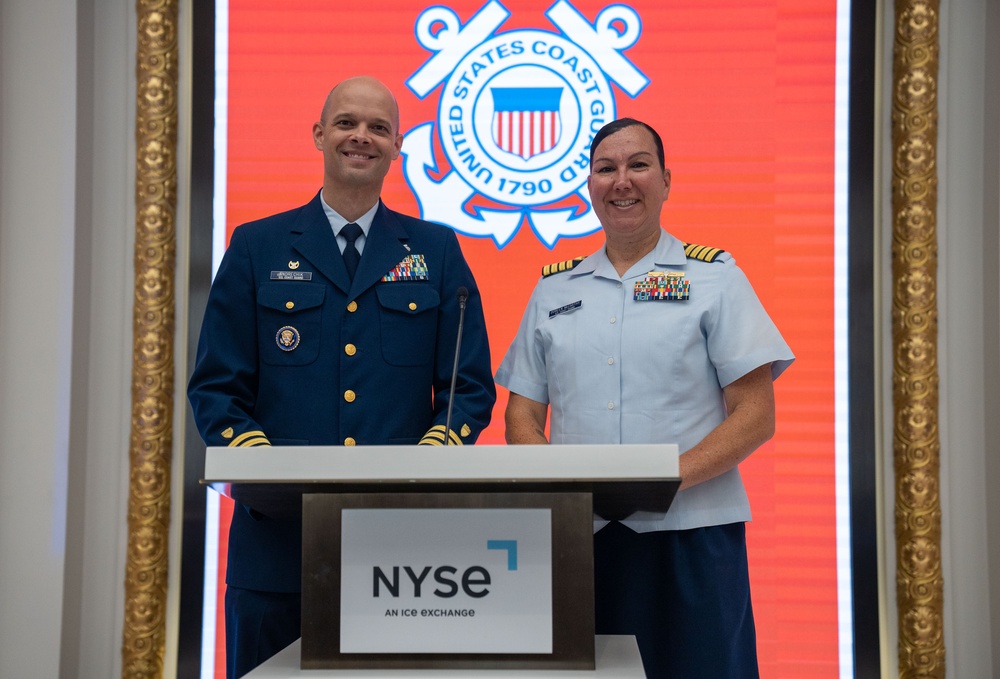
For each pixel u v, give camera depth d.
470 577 1.51
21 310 3.27
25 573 3.21
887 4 3.36
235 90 3.41
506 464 1.43
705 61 3.39
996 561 3.23
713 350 2.36
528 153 3.41
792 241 3.33
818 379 3.30
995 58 3.31
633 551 2.28
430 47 3.43
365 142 2.33
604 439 2.35
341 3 3.44
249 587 2.19
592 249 3.37
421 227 2.48
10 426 3.24
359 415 2.28
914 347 3.25
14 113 3.31
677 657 2.23
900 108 3.31
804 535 3.27
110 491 3.32
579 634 1.50
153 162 3.34
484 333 2.43
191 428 3.31
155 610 3.25
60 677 3.19
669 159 3.37
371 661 1.50
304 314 2.31
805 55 3.37
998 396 3.25
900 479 3.23
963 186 3.32
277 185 3.39
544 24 3.43
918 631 3.19
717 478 2.31
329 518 1.52
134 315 3.32
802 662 3.24
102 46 3.41
